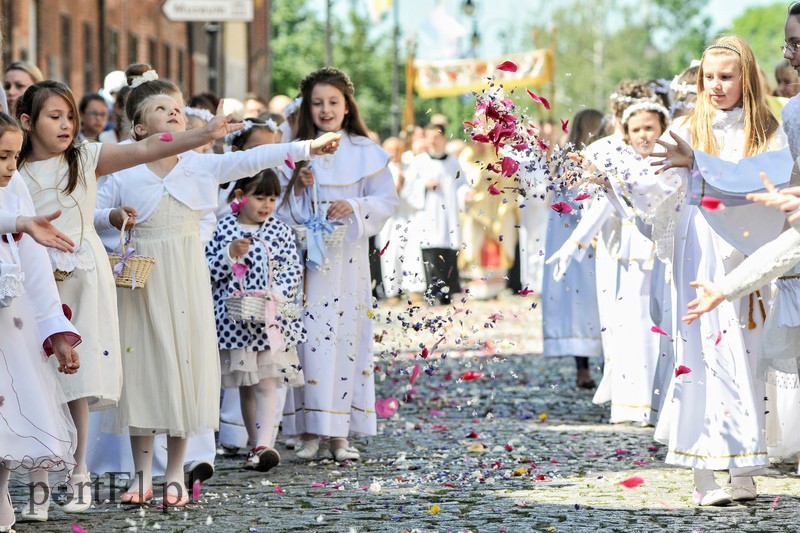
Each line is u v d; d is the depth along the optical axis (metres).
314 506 9.23
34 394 8.05
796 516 8.72
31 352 8.13
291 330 10.91
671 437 9.12
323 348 11.28
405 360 11.10
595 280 15.43
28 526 8.57
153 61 44.19
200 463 9.87
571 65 97.44
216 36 23.67
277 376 10.91
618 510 8.95
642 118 12.12
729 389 8.98
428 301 10.43
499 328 23.91
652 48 91.88
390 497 9.54
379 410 11.07
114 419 9.35
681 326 9.12
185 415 9.23
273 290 10.91
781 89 13.60
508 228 29.06
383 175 11.70
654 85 13.09
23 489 9.82
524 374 17.69
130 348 9.23
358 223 11.40
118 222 9.23
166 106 9.64
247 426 11.50
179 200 9.41
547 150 9.60
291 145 9.53
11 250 8.04
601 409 14.32
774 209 8.57
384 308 25.36
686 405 9.08
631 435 12.45
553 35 33.94
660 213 9.41
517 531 8.31
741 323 9.04
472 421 13.48
